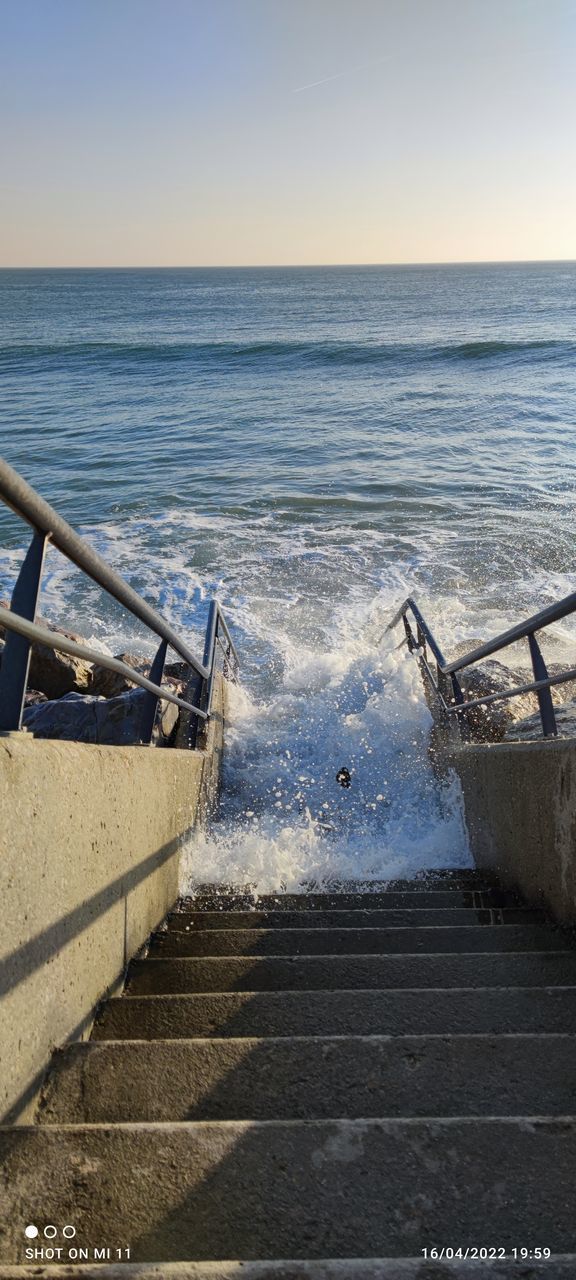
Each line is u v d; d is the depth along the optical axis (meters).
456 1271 1.41
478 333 50.44
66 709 5.84
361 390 30.64
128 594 3.27
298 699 8.25
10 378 36.72
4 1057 1.86
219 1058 2.21
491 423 23.80
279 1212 1.63
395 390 30.30
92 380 35.56
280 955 3.38
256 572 12.45
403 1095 2.11
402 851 5.46
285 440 22.42
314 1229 1.60
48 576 12.27
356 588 11.74
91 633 10.21
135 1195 1.66
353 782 6.89
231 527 14.76
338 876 5.00
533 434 22.11
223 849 5.23
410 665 7.80
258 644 9.94
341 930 3.50
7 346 47.41
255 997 2.65
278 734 7.59
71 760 2.39
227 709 7.93
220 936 3.50
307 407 27.48
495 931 3.39
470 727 6.59
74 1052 2.20
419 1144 1.78
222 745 7.19
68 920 2.33
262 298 103.56
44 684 7.12
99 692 7.10
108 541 14.05
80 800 2.45
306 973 3.00
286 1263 1.42
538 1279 1.40
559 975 2.94
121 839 2.96
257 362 39.50
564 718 5.61
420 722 7.36
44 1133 1.78
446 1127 1.82
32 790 2.04
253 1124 1.82
